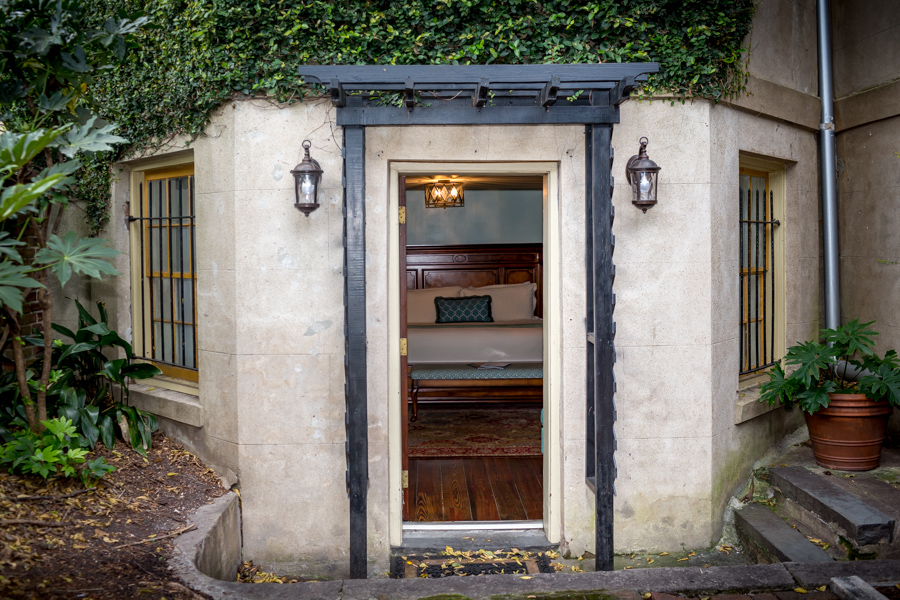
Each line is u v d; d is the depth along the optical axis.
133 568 2.66
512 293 7.75
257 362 3.61
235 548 3.55
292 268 3.58
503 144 3.57
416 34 3.50
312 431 3.63
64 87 3.42
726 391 3.86
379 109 3.21
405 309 3.83
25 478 3.19
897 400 3.60
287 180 3.55
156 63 3.82
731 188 3.84
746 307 4.30
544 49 3.52
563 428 3.67
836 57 4.69
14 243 2.77
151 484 3.51
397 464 3.72
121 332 4.45
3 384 3.70
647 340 3.65
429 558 3.68
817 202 4.68
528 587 2.79
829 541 3.38
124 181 4.40
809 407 3.73
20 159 2.68
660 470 3.70
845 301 4.71
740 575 2.86
